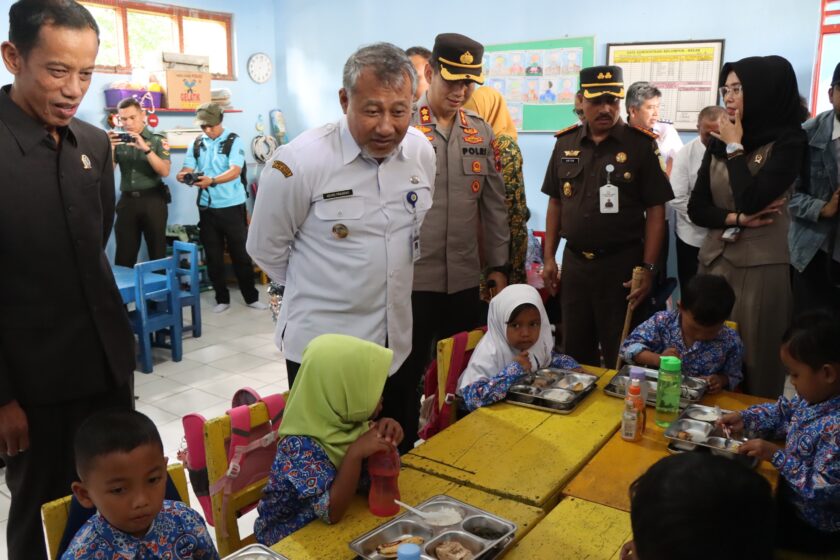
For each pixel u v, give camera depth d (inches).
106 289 70.7
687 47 172.1
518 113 203.9
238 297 248.4
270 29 270.4
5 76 202.2
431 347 109.0
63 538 53.7
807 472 60.2
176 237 242.2
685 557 33.2
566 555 51.0
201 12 249.6
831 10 150.6
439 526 53.2
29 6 58.6
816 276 105.0
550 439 70.7
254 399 71.5
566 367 91.5
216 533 64.6
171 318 176.4
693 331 88.1
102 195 72.7
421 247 100.0
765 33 162.4
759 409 72.5
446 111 101.2
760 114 98.6
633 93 153.6
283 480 57.5
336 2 246.2
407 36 228.5
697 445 67.2
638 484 36.8
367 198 73.1
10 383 63.4
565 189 118.6
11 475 69.4
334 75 254.7
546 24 194.2
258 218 74.1
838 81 96.7
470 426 74.0
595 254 116.1
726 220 102.9
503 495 60.0
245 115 268.4
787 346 63.9
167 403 151.5
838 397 62.1
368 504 58.7
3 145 61.6
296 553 51.6
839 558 65.1
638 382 71.3
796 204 101.3
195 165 225.3
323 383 58.3
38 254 64.2
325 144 71.9
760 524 33.8
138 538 51.3
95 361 69.7
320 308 74.4
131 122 207.5
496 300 88.6
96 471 49.2
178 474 60.1
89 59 61.6
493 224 108.7
